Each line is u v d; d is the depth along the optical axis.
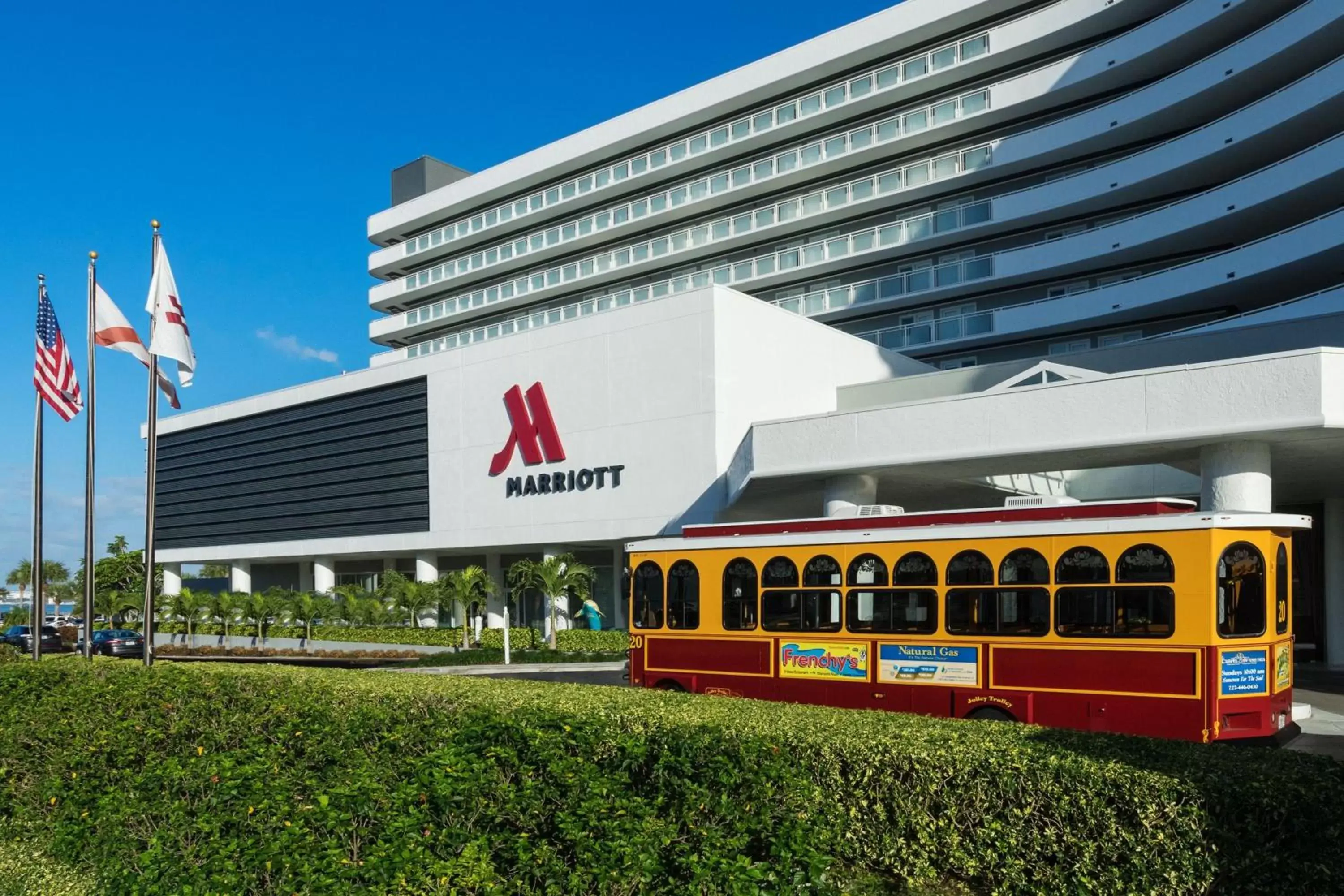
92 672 15.70
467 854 5.65
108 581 76.81
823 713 9.59
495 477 39.41
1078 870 6.86
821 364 36.19
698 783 7.06
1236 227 36.19
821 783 7.96
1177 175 38.28
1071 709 12.30
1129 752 7.49
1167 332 40.28
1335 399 17.36
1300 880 6.18
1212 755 7.38
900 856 7.66
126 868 6.33
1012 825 7.20
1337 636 27.75
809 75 50.09
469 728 8.34
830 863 5.65
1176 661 11.60
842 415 23.77
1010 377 31.27
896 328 46.72
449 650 40.66
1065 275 42.78
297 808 6.75
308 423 50.09
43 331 25.23
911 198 47.56
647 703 10.33
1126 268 41.72
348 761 9.31
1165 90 38.41
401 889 5.31
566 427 36.50
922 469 23.25
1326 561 28.20
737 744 7.60
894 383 34.47
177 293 21.11
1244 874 6.30
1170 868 6.51
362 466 46.47
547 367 37.44
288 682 12.91
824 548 14.92
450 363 41.94
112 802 7.78
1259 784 6.44
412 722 10.22
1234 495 18.75
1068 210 42.28
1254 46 34.97
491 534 39.28
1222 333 26.44
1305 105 32.19
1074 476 30.72
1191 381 18.86
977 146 45.25
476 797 6.64
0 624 70.44
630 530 33.94
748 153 53.97
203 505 57.28
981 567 13.26
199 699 12.59
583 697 11.00
